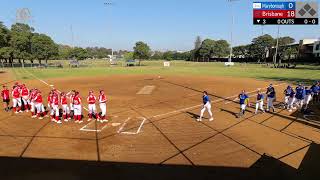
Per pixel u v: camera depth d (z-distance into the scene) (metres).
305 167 9.65
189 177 8.88
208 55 133.75
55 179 8.70
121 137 12.91
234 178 8.81
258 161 10.16
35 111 17.67
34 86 32.69
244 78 42.06
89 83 35.53
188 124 15.29
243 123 15.52
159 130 14.08
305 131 13.95
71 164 9.82
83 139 12.59
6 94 18.78
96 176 8.91
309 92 18.59
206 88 30.52
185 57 154.25
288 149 11.39
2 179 8.69
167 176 8.94
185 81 37.75
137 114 17.70
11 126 14.83
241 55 126.44
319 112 18.42
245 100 17.23
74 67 76.44
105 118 16.52
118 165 9.76
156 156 10.60
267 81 37.66
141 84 34.31
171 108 19.66
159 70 62.00
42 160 10.16
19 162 9.98
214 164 9.90
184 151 11.14
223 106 20.53
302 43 94.44
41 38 81.19
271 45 108.69
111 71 58.88
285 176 8.97
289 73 52.22
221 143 12.11
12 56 74.75
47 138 12.72
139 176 8.94
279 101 22.52
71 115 16.72
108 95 25.62
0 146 11.62
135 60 100.69
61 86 32.59
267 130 14.12
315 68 67.44
